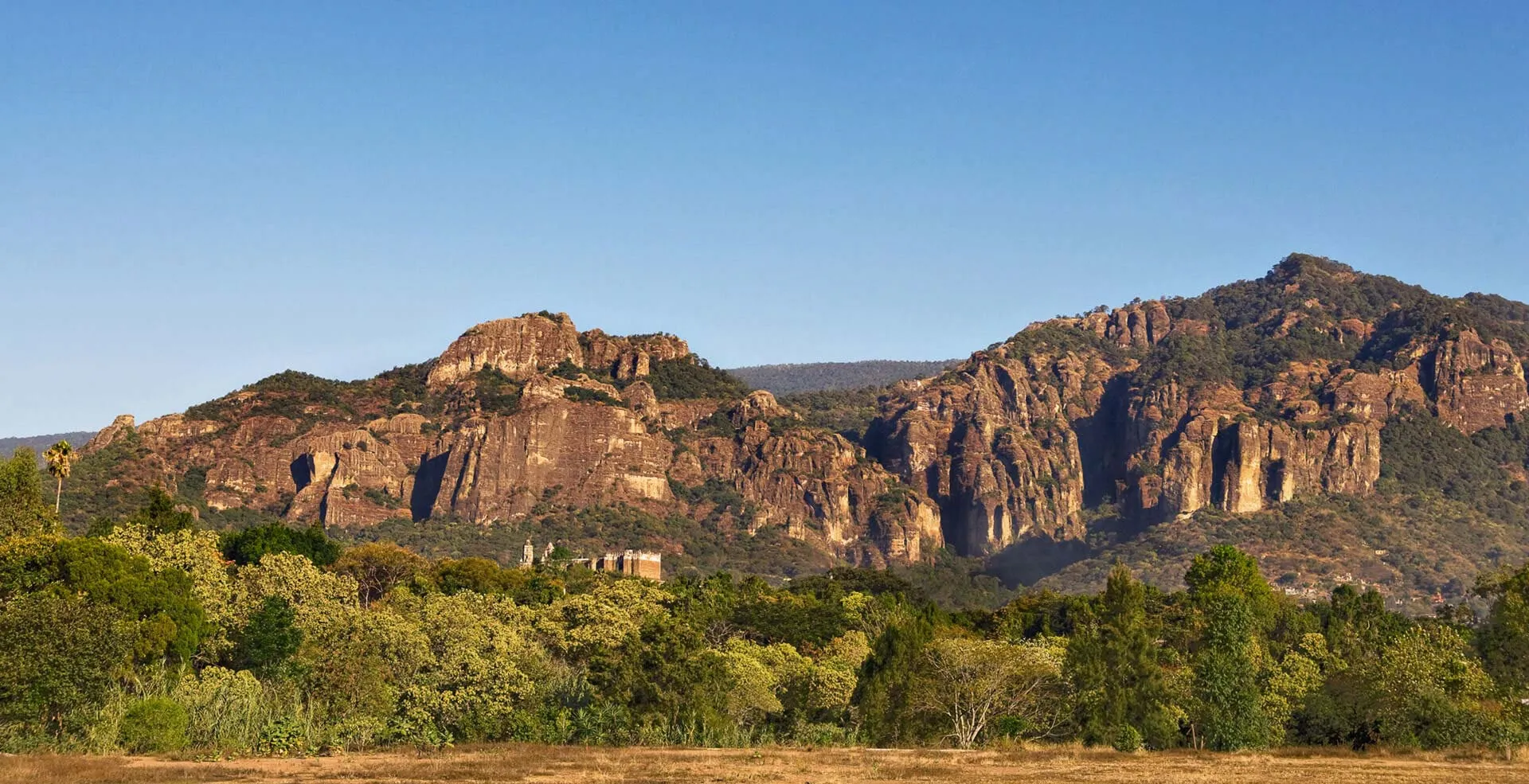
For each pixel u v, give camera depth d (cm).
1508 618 11338
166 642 9794
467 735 9394
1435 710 9681
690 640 10250
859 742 9875
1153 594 19162
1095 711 9944
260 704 8812
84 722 8062
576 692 10450
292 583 11406
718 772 7350
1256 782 7238
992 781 7169
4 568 9856
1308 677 10950
